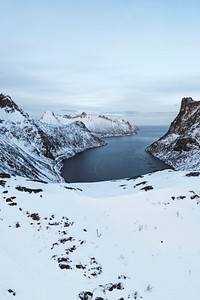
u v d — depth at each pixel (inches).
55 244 579.2
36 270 484.1
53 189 930.7
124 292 450.9
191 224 662.5
